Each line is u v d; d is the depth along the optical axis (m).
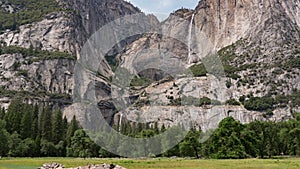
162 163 67.06
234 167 57.75
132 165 61.47
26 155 129.75
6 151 124.69
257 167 57.75
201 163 69.44
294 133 126.00
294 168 55.56
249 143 106.81
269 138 123.50
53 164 56.47
